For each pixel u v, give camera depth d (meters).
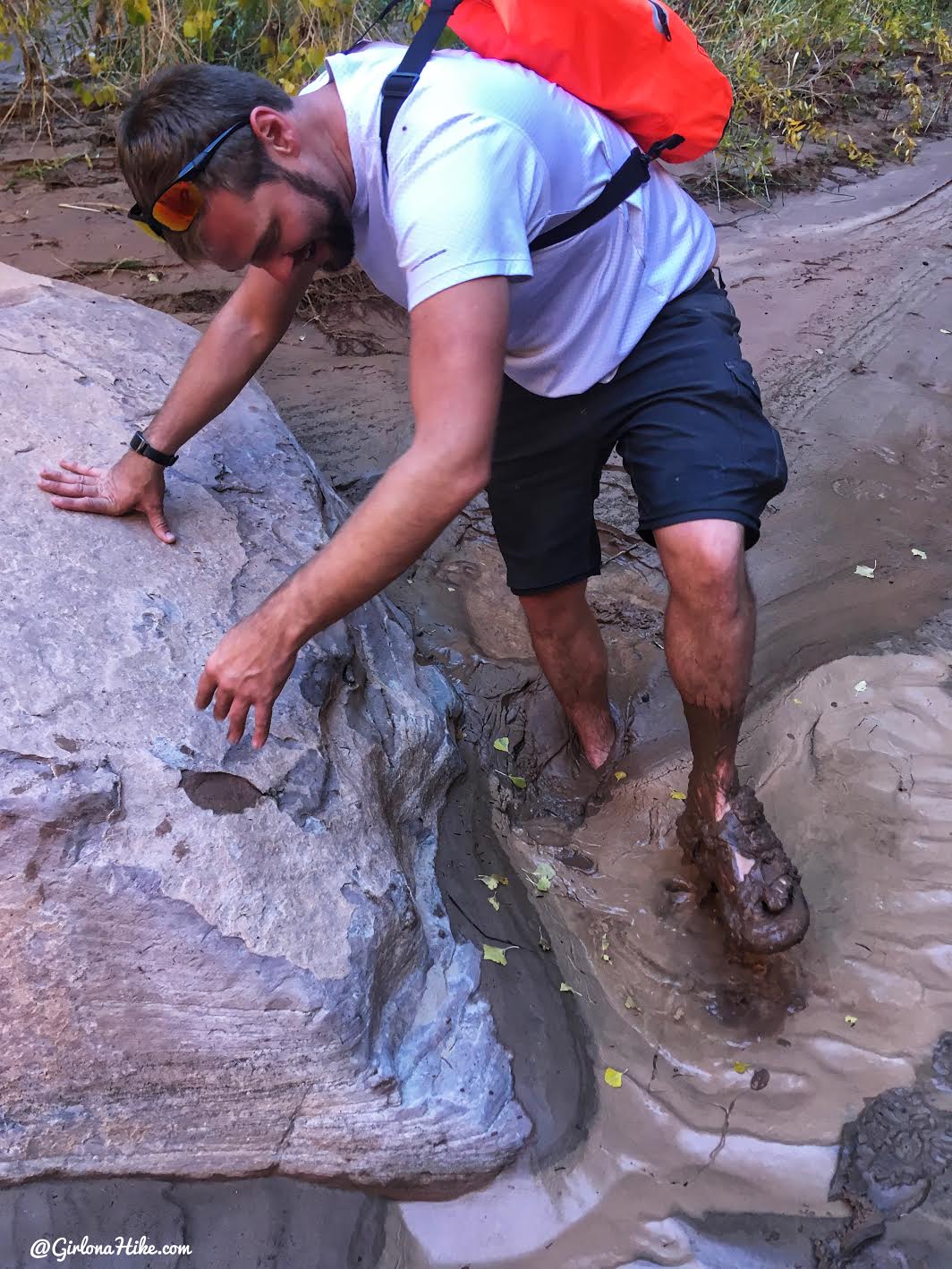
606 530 3.44
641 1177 1.95
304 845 1.95
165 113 1.54
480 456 1.53
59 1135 1.80
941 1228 1.86
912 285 4.95
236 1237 1.81
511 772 2.69
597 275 1.89
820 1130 2.00
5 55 5.24
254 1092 1.83
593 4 1.80
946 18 8.93
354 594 1.60
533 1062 2.05
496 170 1.57
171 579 2.20
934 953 2.28
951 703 2.86
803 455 3.82
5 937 1.74
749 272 5.03
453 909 2.24
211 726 1.99
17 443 2.37
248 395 2.91
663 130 1.94
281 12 5.27
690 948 2.29
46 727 1.85
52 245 4.49
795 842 2.51
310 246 1.69
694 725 2.10
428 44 1.66
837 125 6.77
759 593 3.24
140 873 1.79
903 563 3.37
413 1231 1.88
